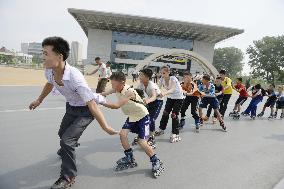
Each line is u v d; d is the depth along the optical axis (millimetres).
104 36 57125
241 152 5816
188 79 7168
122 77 3982
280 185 4020
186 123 8555
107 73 10758
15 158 4328
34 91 13195
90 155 4824
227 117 10797
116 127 7277
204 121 9180
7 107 8492
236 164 4977
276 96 11969
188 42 60812
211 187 3883
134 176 4023
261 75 94562
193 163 4836
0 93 11477
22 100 10039
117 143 5672
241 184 4070
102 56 57156
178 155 5227
